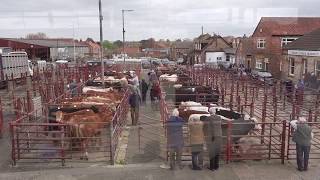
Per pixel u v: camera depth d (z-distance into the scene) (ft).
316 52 74.79
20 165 32.99
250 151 34.88
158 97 58.70
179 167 31.91
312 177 30.89
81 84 74.13
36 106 53.31
